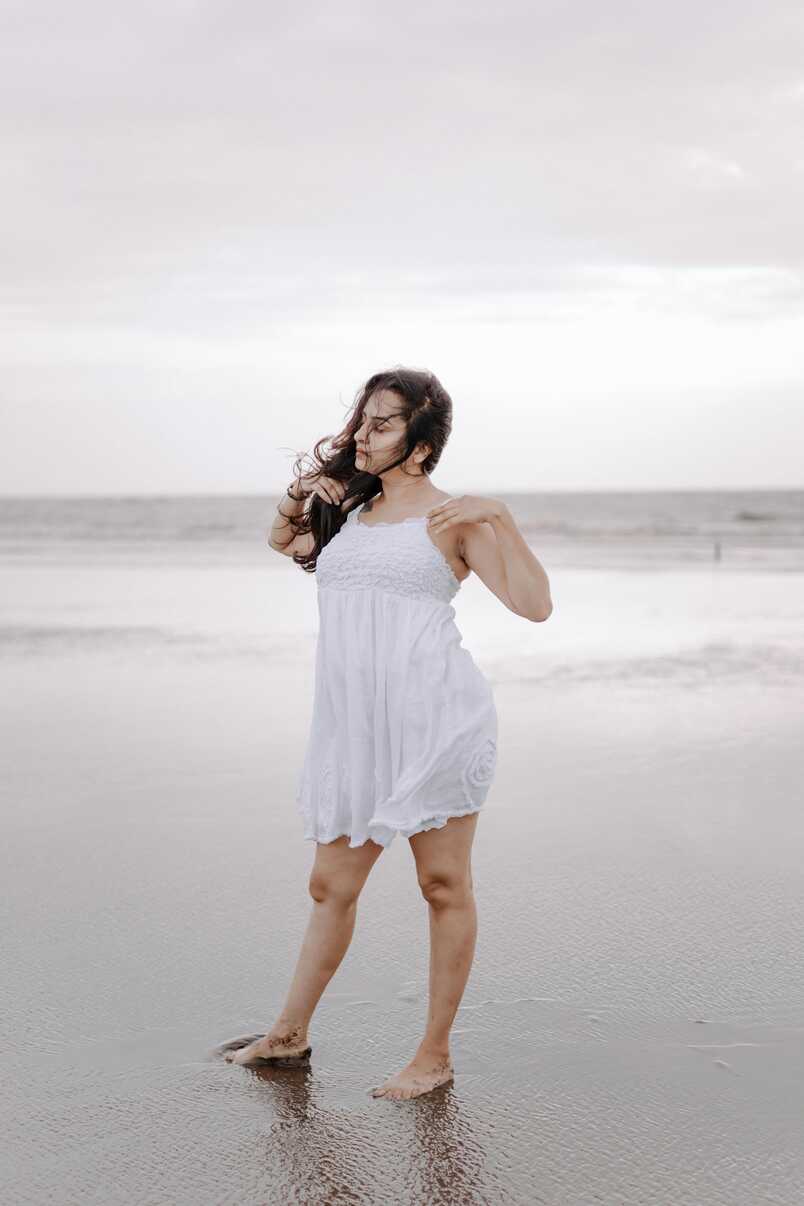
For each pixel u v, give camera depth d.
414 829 2.85
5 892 4.32
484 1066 3.02
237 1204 2.41
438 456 3.07
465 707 2.92
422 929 3.97
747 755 6.52
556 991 3.47
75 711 7.75
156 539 37.62
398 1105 2.83
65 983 3.52
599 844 4.91
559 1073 2.98
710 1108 2.79
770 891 4.32
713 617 13.25
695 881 4.44
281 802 5.55
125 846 4.88
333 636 2.98
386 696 2.92
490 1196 2.44
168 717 7.55
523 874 4.53
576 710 7.82
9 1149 2.62
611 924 4.00
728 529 41.53
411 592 2.93
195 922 4.02
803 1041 3.13
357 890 3.06
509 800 5.61
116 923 4.01
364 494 3.12
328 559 3.02
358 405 3.04
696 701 8.14
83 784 5.89
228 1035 3.20
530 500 69.44
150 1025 3.26
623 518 52.25
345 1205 2.41
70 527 46.81
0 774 6.09
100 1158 2.58
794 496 70.88
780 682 8.89
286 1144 2.65
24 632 11.84
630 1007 3.35
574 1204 2.41
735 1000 3.39
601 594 16.22
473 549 2.97
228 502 69.31
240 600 15.38
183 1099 2.86
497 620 12.95
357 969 3.64
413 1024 3.28
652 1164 2.56
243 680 8.95
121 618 13.16
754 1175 2.51
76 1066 3.02
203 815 5.34
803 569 21.45
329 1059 3.08
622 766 6.28
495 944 3.83
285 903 4.21
